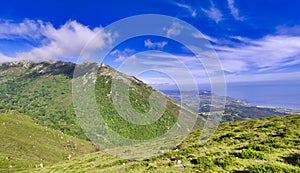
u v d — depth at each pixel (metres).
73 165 25.08
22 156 104.38
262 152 15.05
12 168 83.88
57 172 23.30
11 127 140.88
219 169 12.75
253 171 11.66
